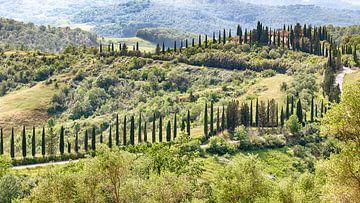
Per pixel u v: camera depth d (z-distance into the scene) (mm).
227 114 144625
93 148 134125
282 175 110375
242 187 59750
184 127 147125
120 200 56656
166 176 65125
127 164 56812
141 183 60969
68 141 142750
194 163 83438
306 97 162875
